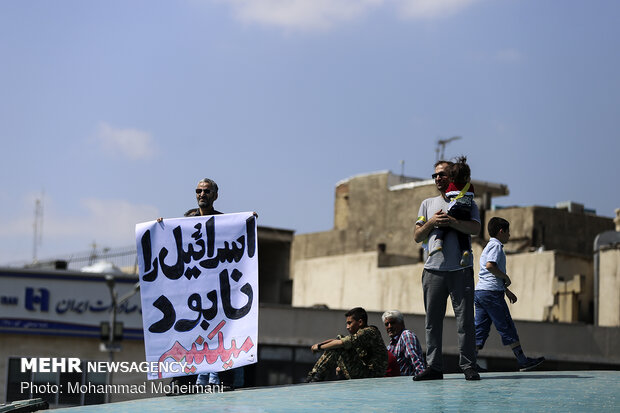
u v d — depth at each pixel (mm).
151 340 9555
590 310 37000
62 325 35125
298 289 48281
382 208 52250
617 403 7719
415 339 11281
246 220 9789
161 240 9789
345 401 7969
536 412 7297
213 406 7852
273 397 8398
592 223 47281
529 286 37906
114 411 7707
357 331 11141
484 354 32781
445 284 9258
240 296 9602
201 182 9969
